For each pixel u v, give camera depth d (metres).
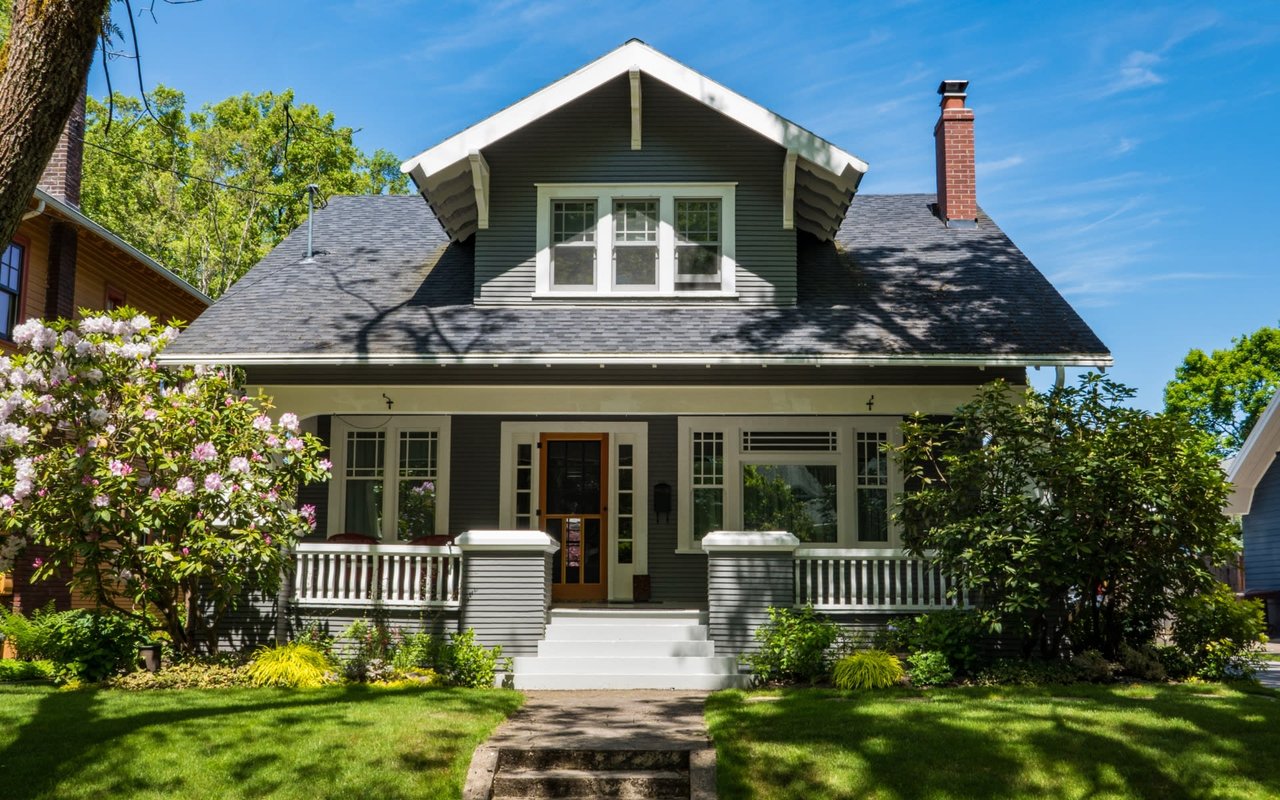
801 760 8.51
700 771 8.45
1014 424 12.21
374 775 8.25
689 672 12.42
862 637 12.70
